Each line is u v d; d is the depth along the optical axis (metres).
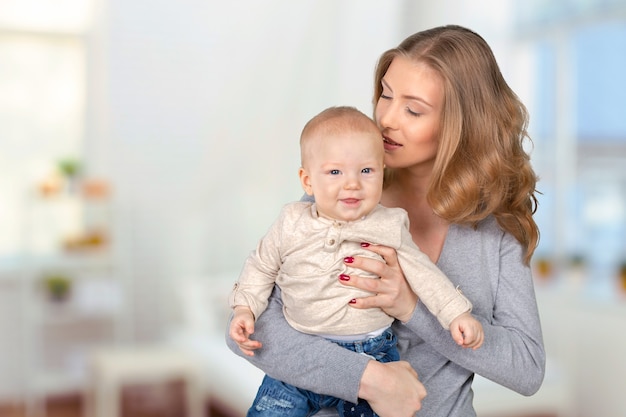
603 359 3.77
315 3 3.74
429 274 1.25
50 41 4.64
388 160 1.36
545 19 4.19
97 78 4.65
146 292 4.67
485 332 1.30
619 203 4.22
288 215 1.30
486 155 1.34
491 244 1.41
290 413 1.32
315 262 1.25
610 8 4.02
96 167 4.67
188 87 4.59
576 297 3.95
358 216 1.25
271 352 1.28
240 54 4.07
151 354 4.12
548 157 4.33
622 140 4.18
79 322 4.61
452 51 1.33
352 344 1.28
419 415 1.36
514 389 1.33
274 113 4.04
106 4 4.60
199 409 3.93
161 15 4.58
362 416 1.29
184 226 4.45
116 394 4.07
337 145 1.23
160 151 4.67
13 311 4.52
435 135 1.33
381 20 3.43
